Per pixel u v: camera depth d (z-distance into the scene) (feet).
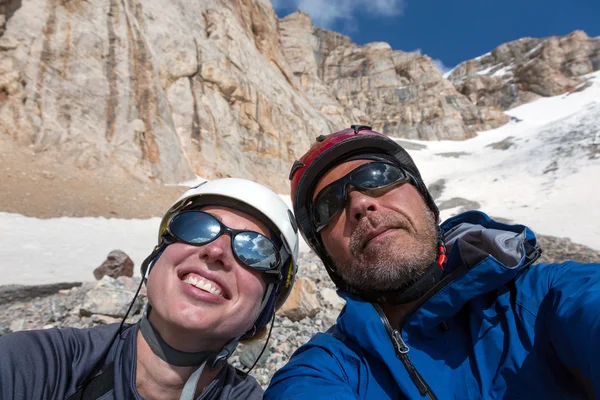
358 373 0.94
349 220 1.29
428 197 1.38
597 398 0.66
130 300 2.74
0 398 0.83
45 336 1.00
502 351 0.86
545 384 0.79
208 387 1.16
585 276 0.82
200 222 1.18
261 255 1.23
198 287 1.13
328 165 1.47
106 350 1.09
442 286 0.98
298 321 2.97
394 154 1.44
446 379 0.88
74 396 0.99
